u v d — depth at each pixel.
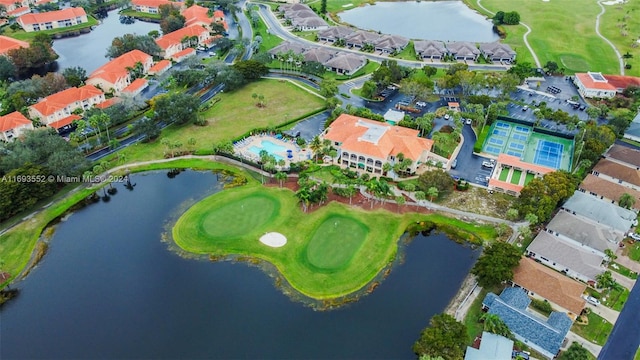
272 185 178.88
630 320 125.19
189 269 142.62
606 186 171.38
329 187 176.50
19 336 122.25
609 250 141.75
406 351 119.00
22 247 149.75
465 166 191.25
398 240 154.38
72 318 127.19
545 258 142.00
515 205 162.62
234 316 127.75
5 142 190.00
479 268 132.75
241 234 154.75
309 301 132.25
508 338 117.00
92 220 162.75
